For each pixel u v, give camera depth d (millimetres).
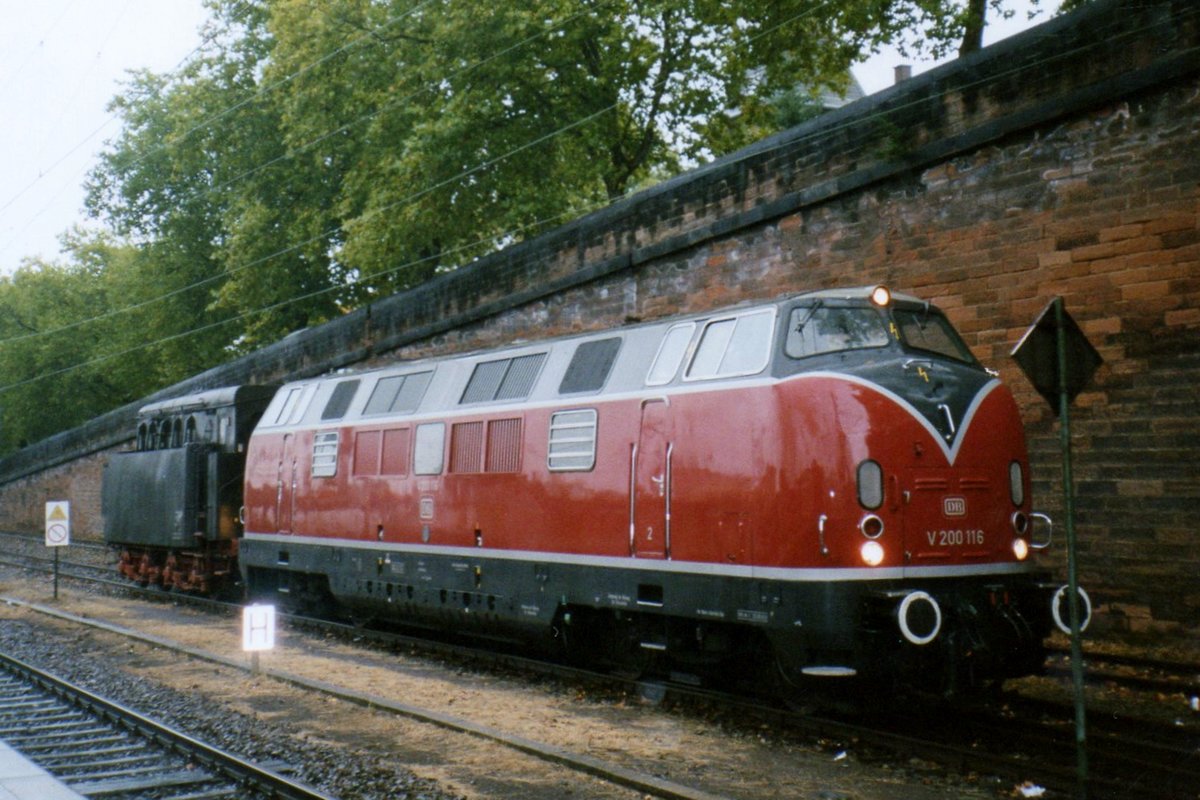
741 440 10312
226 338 42188
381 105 26125
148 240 43469
